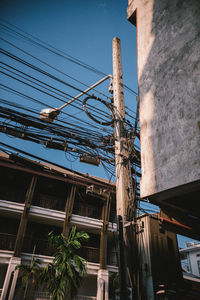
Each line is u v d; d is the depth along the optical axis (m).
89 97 7.68
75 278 13.59
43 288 16.41
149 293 4.82
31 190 17.92
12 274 14.42
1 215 18.00
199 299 5.64
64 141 8.52
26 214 16.97
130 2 6.99
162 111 4.65
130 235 5.36
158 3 5.68
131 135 7.41
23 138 8.27
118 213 5.74
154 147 4.59
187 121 4.03
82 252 18.47
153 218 5.75
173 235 6.36
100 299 15.83
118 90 7.75
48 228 19.39
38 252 17.61
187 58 4.40
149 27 5.77
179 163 3.93
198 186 3.68
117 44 8.73
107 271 17.34
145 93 5.28
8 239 17.09
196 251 28.59
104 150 8.70
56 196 20.56
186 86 4.25
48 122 8.45
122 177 6.14
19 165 18.38
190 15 4.65
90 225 18.94
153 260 5.25
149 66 5.38
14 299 14.95
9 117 8.09
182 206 4.80
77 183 19.50
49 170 19.11
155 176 4.34
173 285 5.33
